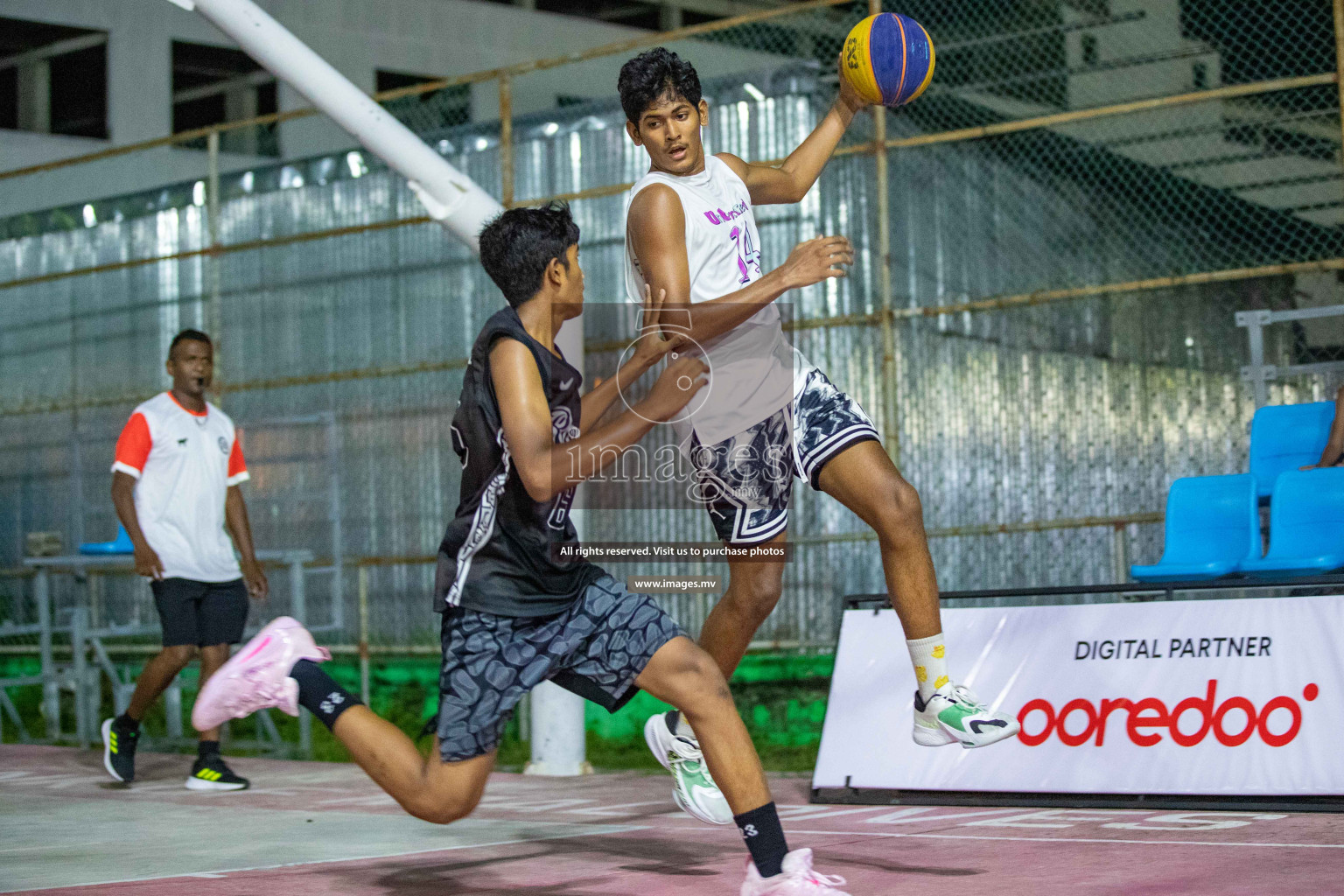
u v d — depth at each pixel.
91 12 17.06
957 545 7.94
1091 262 9.88
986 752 4.71
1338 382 9.65
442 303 8.70
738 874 3.37
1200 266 10.92
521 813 4.81
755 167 3.59
